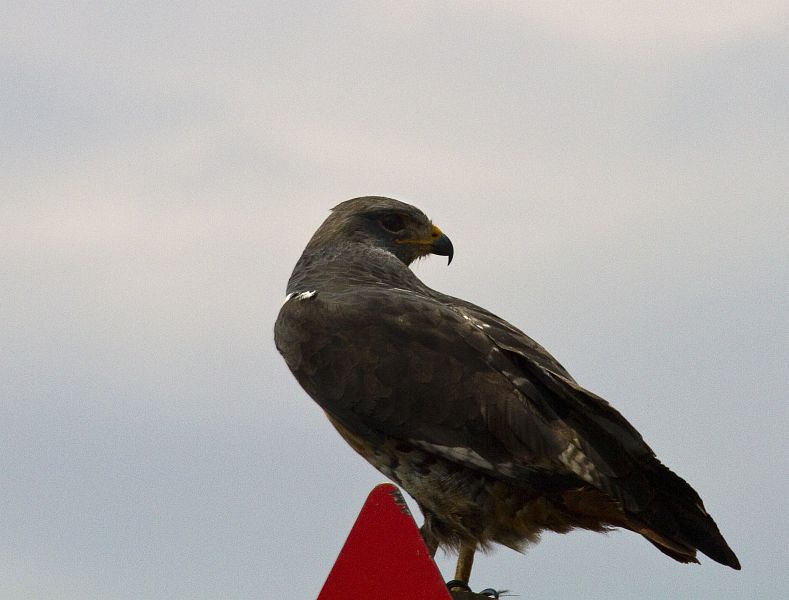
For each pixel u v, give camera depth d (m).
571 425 10.35
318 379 11.18
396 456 10.86
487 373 10.63
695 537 9.80
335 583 6.97
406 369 10.77
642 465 9.98
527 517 10.47
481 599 8.80
